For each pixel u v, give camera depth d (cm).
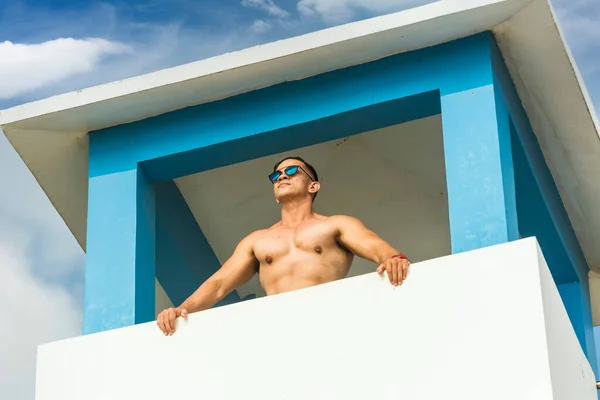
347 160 1284
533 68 1127
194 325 1005
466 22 1087
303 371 963
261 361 977
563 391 944
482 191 1044
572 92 1141
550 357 920
